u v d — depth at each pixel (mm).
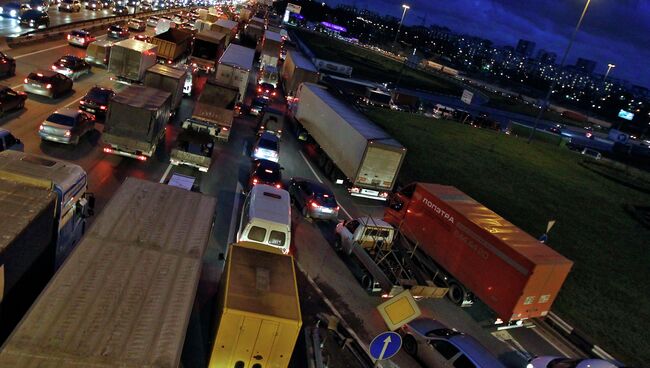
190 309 8172
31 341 6523
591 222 36500
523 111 113875
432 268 17672
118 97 20391
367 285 15984
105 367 6484
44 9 53156
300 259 16609
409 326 13648
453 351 12258
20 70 29641
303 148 31000
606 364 13391
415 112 67875
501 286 15250
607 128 129875
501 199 34875
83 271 8188
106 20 56438
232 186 21406
